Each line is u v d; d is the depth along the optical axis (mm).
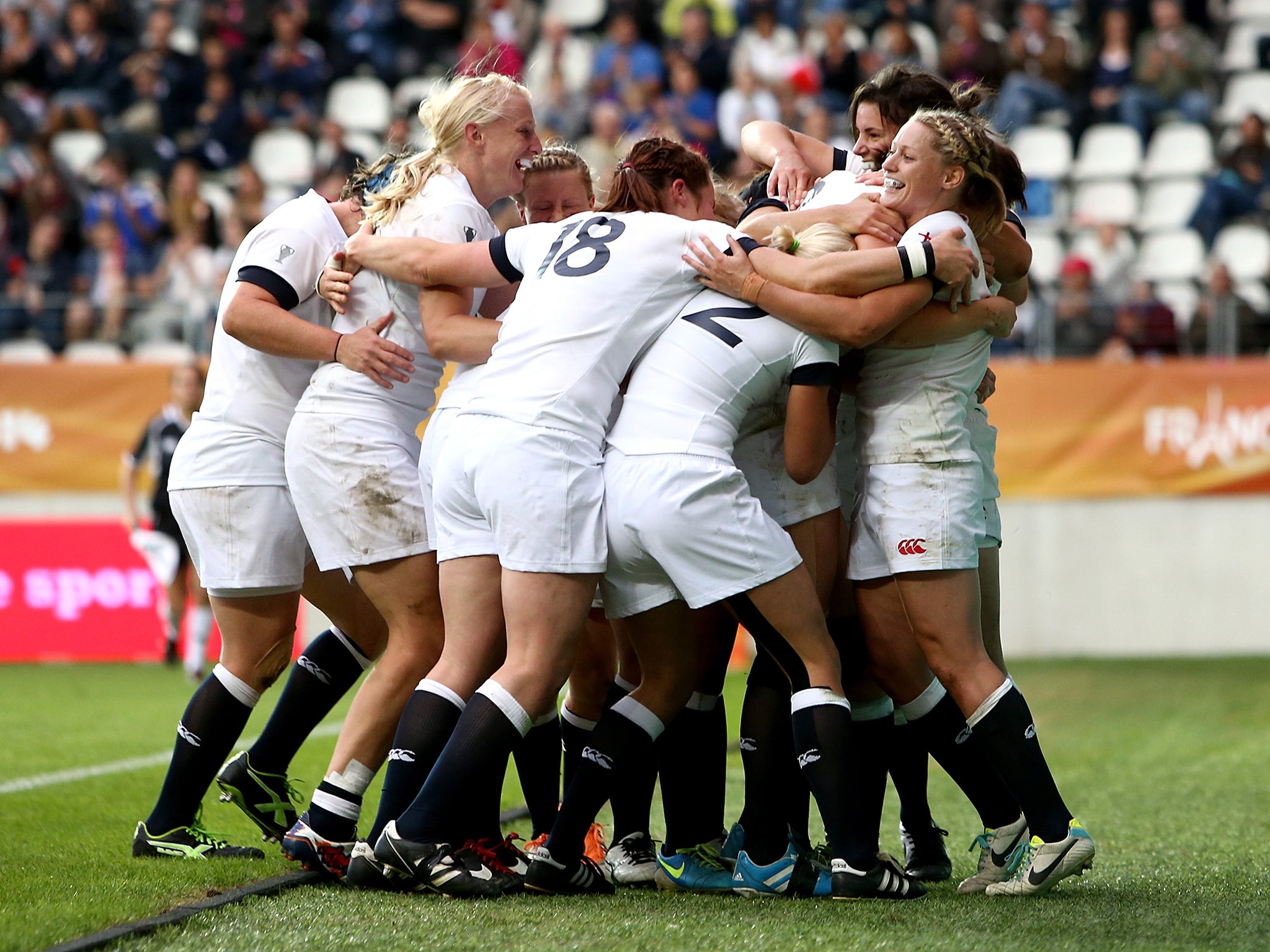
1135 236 46719
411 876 12125
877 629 13109
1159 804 18594
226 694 14336
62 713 28359
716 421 12305
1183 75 49688
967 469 12797
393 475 13258
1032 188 47500
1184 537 39562
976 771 13430
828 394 12859
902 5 52438
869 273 12133
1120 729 27141
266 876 13055
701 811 13211
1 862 13961
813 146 16391
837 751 12305
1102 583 39906
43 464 41125
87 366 41125
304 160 51438
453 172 13773
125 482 35281
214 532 14039
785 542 12297
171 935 10727
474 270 13109
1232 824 17047
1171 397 39500
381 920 11242
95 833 15898
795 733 12445
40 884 12633
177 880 12797
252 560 13992
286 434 14039
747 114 48562
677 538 11992
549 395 12289
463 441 12477
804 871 12617
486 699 12078
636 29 51906
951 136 12648
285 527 14070
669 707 12766
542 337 12492
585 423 12352
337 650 14852
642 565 12273
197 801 14445
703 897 12531
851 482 13859
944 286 12398
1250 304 40562
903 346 12695
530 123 13969
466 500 12508
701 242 12680
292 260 13773
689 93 49312
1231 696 31734
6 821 16766
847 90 49062
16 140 51781
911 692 13375
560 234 13055
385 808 12438
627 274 12602
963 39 48812
